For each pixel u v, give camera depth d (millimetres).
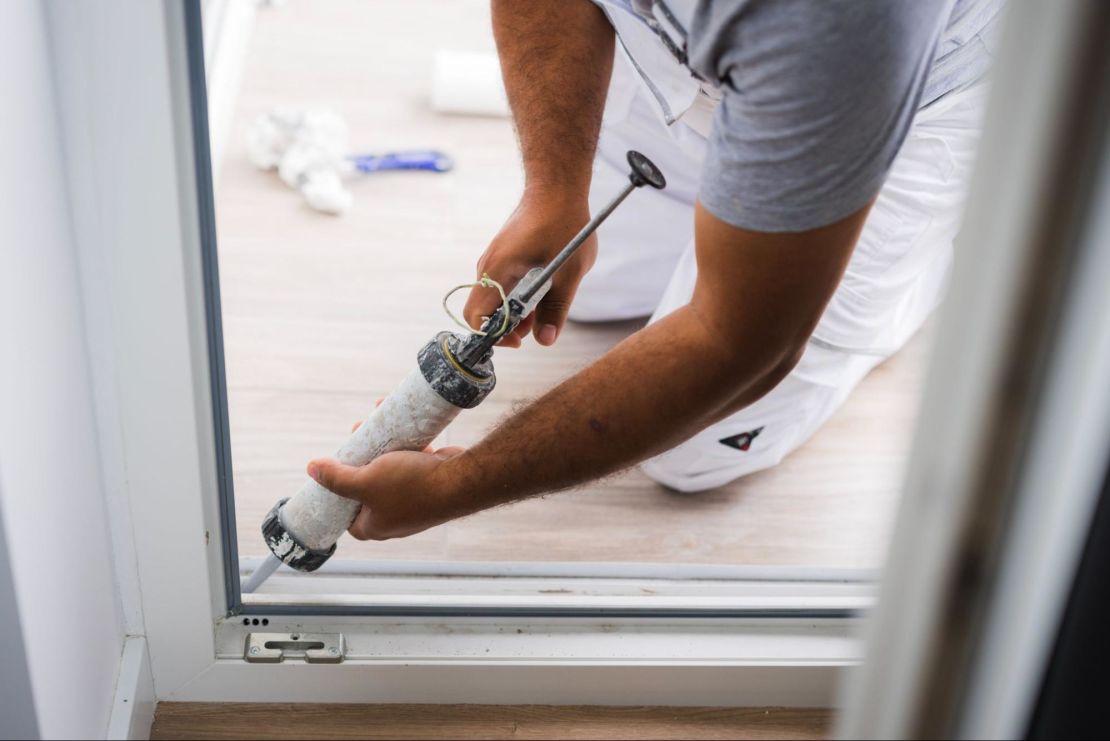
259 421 1812
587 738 1437
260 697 1437
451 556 1627
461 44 3137
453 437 1805
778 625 1499
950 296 408
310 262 2176
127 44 1012
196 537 1310
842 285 1562
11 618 982
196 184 1125
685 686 1474
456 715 1447
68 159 1072
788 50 823
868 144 849
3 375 922
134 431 1235
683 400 1005
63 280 1083
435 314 2084
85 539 1188
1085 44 347
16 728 1059
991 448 420
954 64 1362
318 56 2957
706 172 941
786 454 1885
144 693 1372
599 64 1340
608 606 1466
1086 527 437
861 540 1738
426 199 2410
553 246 1288
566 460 1065
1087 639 460
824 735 1477
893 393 2059
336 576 1473
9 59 907
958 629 462
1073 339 392
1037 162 368
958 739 492
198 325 1196
